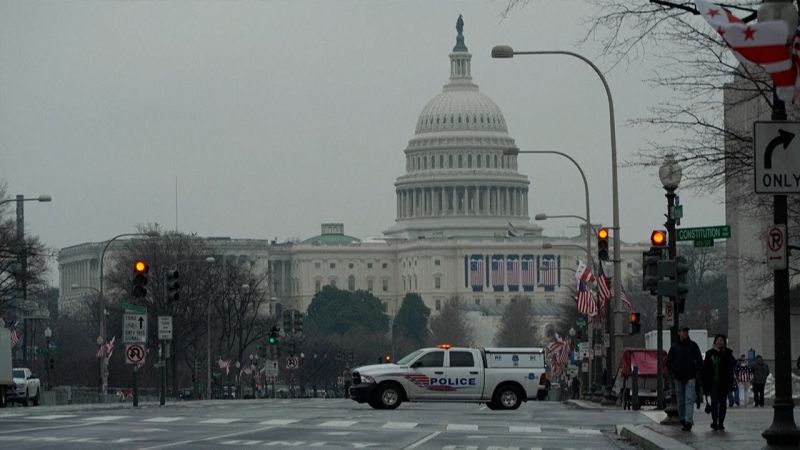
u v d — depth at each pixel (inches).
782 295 1334.9
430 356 3056.1
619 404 3518.7
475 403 3373.5
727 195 2625.5
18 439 1704.0
